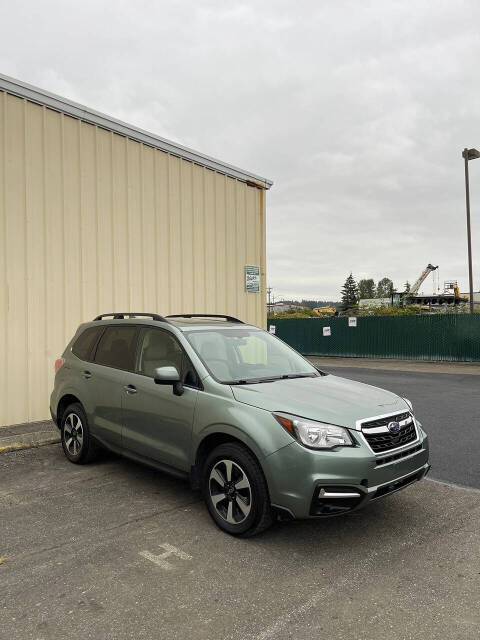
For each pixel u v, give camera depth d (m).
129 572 3.42
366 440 3.74
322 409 3.86
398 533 4.06
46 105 7.86
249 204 11.51
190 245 10.10
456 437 7.38
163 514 4.42
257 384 4.41
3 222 7.36
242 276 11.27
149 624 2.85
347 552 3.73
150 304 9.34
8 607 3.00
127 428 5.05
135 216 9.12
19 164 7.54
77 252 8.25
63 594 3.15
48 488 5.07
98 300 8.54
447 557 3.66
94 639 2.72
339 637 2.74
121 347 5.43
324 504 3.57
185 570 3.45
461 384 14.23
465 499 4.84
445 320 23.72
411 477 4.03
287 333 29.75
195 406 4.30
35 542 3.86
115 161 8.82
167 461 4.59
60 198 8.04
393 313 45.88
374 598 3.12
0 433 7.00
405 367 20.67
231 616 2.93
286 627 2.83
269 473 3.69
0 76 7.28
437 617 2.92
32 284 7.70
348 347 27.28
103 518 4.33
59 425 6.26
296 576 3.38
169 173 9.72
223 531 4.05
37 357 7.76
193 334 4.92
